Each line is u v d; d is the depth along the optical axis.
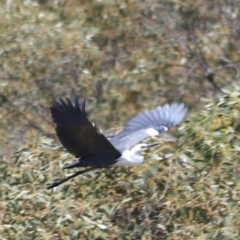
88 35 21.97
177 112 14.84
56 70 22.05
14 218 15.20
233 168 15.41
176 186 15.30
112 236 14.78
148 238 14.98
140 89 21.73
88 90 21.92
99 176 15.62
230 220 14.74
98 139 13.11
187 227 14.84
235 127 16.20
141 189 15.55
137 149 13.88
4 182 15.97
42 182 15.77
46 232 14.83
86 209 14.96
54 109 12.72
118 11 22.03
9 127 22.06
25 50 21.88
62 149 16.08
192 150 15.81
